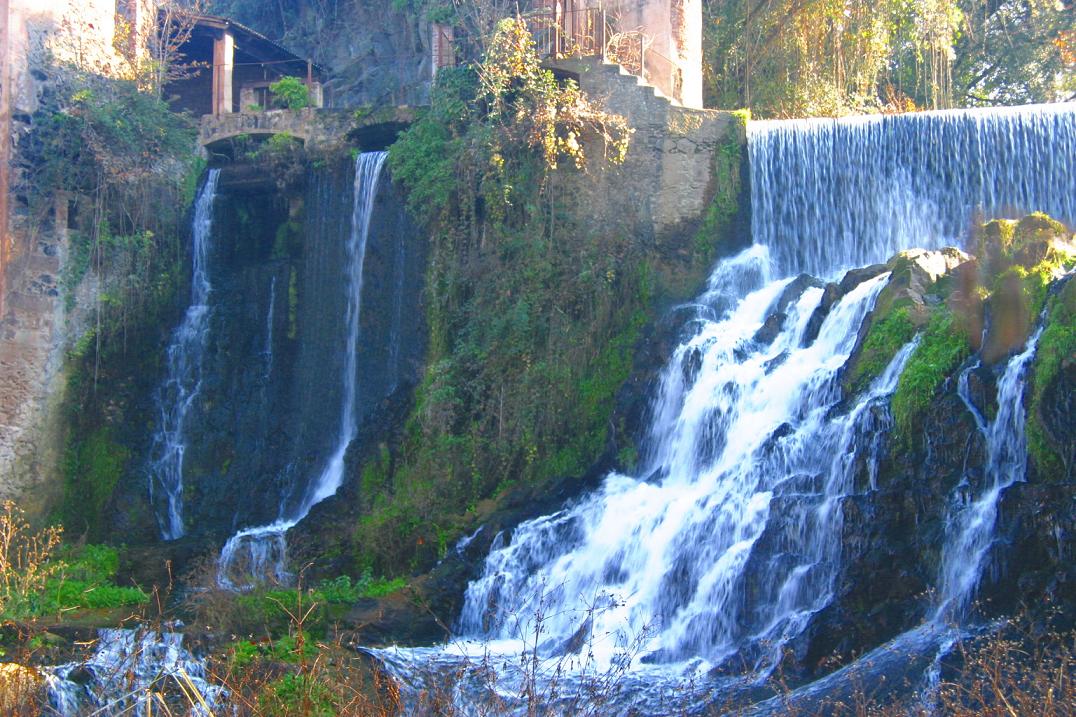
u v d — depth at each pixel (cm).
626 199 2386
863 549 1535
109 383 2577
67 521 2462
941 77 3356
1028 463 1511
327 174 2631
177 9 3052
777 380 1875
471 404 2245
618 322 2270
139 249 2641
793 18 3070
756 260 2295
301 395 2573
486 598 1855
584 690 1391
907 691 1278
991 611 1402
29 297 2484
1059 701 1138
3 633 1652
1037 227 1702
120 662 1478
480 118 2477
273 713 1284
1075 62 3506
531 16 2730
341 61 3869
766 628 1573
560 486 2086
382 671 1499
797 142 2372
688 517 1764
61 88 2583
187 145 2748
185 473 2592
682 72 2705
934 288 1783
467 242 2378
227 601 1741
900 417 1605
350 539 2141
